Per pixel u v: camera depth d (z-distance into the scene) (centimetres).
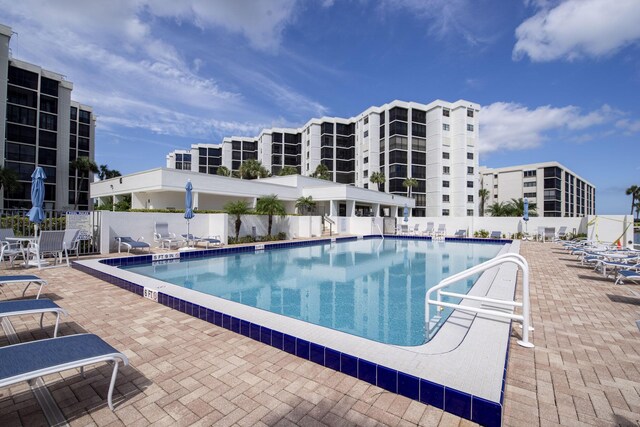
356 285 777
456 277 400
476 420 209
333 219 2370
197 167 6253
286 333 321
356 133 4728
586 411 217
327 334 321
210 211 1620
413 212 3984
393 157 3981
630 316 430
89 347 220
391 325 492
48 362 194
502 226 2378
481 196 5256
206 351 315
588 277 724
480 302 479
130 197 2394
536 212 5206
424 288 746
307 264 1093
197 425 200
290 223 1902
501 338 315
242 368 280
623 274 596
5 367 184
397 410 221
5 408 214
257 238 1658
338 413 216
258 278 852
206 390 242
